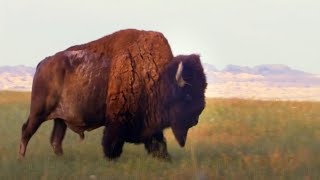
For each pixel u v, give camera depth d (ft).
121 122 142.51
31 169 120.37
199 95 138.21
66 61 148.36
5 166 124.36
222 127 210.18
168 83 139.85
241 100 360.28
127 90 142.00
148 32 146.92
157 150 144.97
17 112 268.41
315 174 110.32
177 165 131.13
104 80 144.56
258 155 137.80
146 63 143.33
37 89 150.82
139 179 111.55
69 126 150.61
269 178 107.24
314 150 140.15
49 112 150.20
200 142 171.83
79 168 125.08
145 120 143.95
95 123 148.05
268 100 363.97
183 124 140.26
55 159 141.90
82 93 145.69
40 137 187.01
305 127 199.00
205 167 121.19
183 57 139.64
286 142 160.97
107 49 147.43
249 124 217.36
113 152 142.31
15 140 179.63
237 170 115.65
